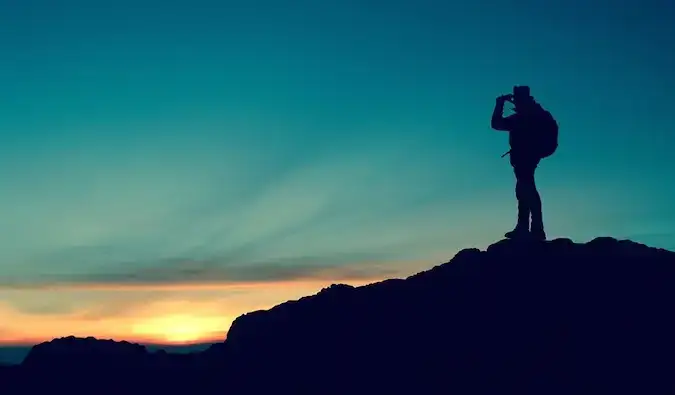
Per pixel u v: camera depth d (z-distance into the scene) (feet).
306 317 122.21
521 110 121.70
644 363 98.37
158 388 118.93
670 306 107.24
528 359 102.47
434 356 106.52
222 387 113.80
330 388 105.91
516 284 115.65
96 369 126.21
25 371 128.47
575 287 113.19
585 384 96.58
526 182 121.90
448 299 116.26
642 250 121.19
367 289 124.47
